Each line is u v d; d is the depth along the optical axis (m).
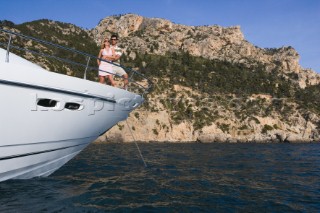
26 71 5.29
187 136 66.00
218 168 12.78
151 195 7.04
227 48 143.62
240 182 9.40
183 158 17.97
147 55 120.88
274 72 128.00
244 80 105.00
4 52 5.97
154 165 13.03
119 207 5.95
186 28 157.38
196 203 6.57
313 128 74.69
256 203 6.84
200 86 91.25
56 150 6.68
